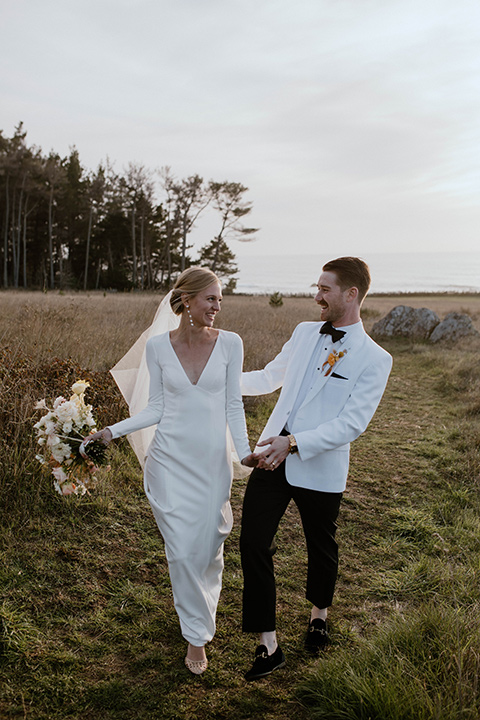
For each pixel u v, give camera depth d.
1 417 4.54
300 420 2.70
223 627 2.89
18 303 13.12
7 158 47.84
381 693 2.22
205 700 2.37
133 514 3.93
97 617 2.84
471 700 2.17
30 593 2.94
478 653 2.39
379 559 3.66
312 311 20.36
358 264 2.66
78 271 57.19
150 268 59.00
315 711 2.32
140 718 2.25
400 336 16.58
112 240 56.91
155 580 3.21
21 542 3.38
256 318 14.99
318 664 2.56
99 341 7.61
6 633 2.60
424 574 3.42
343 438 2.54
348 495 4.70
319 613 2.79
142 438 3.27
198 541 2.57
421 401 8.62
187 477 2.63
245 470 3.37
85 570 3.21
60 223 55.25
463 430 6.67
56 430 2.80
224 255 61.94
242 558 2.57
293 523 4.13
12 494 3.79
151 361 2.76
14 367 5.39
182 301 2.65
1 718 2.17
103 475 4.31
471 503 4.59
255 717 2.29
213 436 2.67
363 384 2.64
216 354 2.71
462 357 12.16
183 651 2.67
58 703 2.28
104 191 55.06
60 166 55.88
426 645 2.56
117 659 2.57
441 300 44.53
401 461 5.66
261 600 2.50
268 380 3.07
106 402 5.29
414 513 4.29
